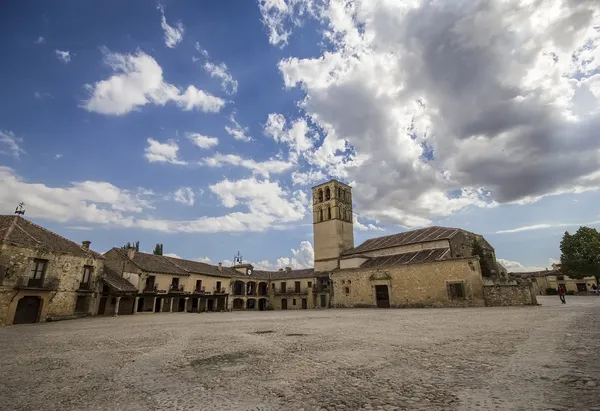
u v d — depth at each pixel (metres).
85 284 29.39
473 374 5.13
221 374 5.92
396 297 33.94
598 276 52.53
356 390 4.63
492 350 7.01
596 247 52.53
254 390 4.86
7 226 24.67
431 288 31.27
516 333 9.41
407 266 33.56
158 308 41.53
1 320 21.50
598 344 7.05
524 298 25.03
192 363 7.00
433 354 6.93
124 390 5.07
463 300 28.73
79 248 29.92
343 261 42.03
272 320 20.67
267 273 65.94
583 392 4.00
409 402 4.02
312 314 27.23
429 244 36.22
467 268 29.05
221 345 9.61
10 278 22.41
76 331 15.46
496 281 32.41
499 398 3.96
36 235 26.25
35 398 4.74
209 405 4.26
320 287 52.22
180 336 12.37
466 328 11.45
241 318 24.86
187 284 46.62
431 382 4.82
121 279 37.03
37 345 10.48
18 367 6.93
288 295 57.94
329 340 9.86
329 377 5.42
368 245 45.72
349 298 38.84
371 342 9.12
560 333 8.91
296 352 7.93
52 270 25.59
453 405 3.81
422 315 19.50
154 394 4.82
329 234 51.41
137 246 54.78
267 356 7.56
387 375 5.37
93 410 4.18
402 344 8.50
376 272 36.31
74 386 5.36
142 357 7.92
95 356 8.18
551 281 69.25
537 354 6.33
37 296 24.11
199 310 47.59
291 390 4.78
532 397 3.92
